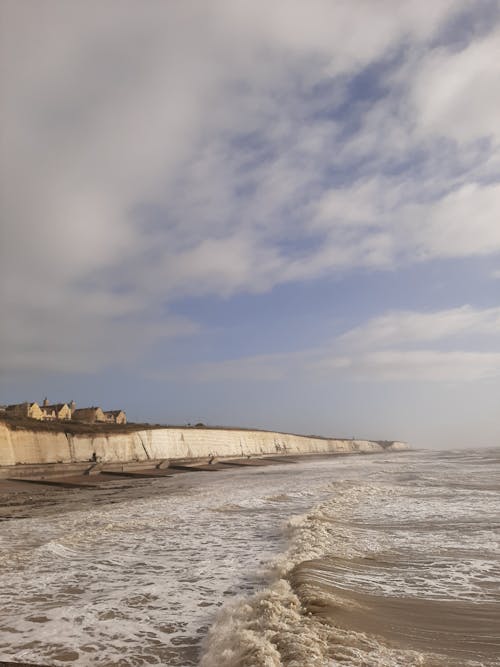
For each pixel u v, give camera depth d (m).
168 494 28.62
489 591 7.45
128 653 5.60
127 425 70.81
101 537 13.77
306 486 30.39
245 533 14.10
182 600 7.67
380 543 11.46
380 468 51.81
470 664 4.67
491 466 49.69
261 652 4.81
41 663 5.34
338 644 5.09
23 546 12.63
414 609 6.52
